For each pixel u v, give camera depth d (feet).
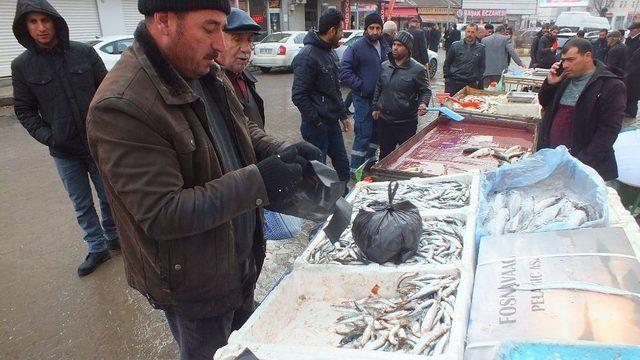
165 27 4.10
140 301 10.42
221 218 4.37
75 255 12.42
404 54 15.42
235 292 5.44
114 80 4.14
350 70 16.92
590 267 5.26
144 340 9.24
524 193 9.05
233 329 6.82
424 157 12.80
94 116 4.07
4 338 9.30
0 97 31.99
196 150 4.55
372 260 6.72
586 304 4.66
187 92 4.39
